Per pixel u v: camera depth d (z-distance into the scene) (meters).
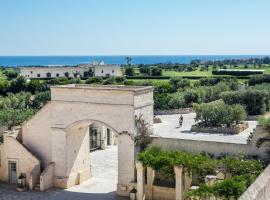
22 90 95.88
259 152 30.78
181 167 30.97
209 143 32.38
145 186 33.41
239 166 29.03
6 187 37.09
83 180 38.41
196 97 81.00
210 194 24.89
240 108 57.41
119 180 34.31
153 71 142.50
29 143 38.12
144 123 34.81
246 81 111.00
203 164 30.19
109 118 34.47
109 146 52.38
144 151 33.09
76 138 37.72
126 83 96.44
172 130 56.06
